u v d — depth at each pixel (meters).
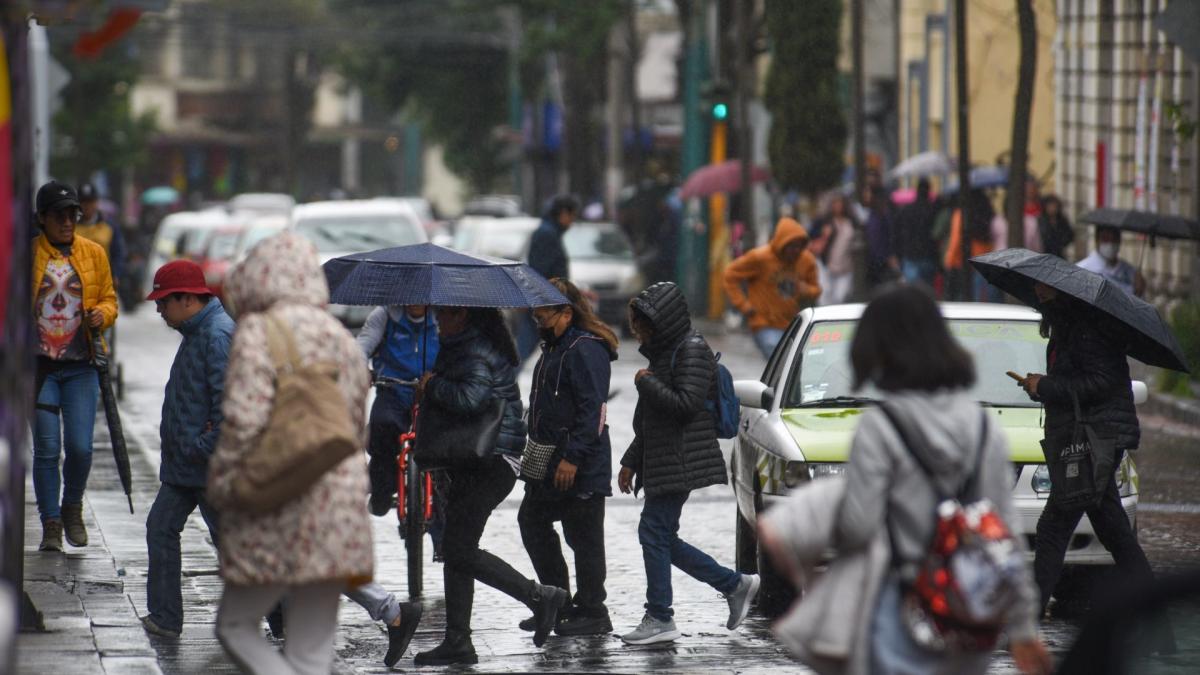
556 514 26.69
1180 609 16.41
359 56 199.25
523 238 93.12
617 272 89.62
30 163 18.05
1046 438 26.14
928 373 15.55
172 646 24.86
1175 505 38.00
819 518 15.56
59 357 30.67
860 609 15.38
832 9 100.81
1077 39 86.38
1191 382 55.03
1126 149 79.44
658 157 149.38
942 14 108.25
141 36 196.12
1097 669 16.44
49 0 16.47
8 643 13.73
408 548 28.06
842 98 118.19
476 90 198.00
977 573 15.04
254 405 18.00
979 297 69.00
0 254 15.94
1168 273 71.69
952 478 15.46
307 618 18.84
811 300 52.00
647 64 154.75
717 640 26.58
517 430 25.77
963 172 62.81
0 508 15.97
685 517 37.66
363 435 18.88
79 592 27.81
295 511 18.17
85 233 51.41
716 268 102.06
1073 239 69.12
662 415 26.00
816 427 28.12
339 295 26.09
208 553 32.31
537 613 25.30
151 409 57.19
